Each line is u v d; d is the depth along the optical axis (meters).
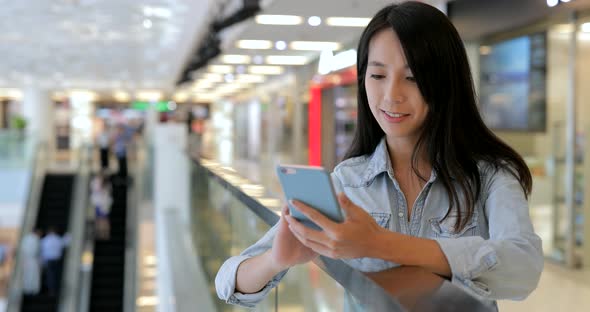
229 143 34.16
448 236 1.22
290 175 0.96
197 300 5.52
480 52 7.09
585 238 5.68
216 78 20.77
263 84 22.00
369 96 1.21
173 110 39.94
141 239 13.12
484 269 1.01
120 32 12.73
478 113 1.23
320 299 1.21
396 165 1.29
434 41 1.14
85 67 19.66
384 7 1.21
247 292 1.23
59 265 16.27
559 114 5.89
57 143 31.98
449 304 0.78
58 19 11.28
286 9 8.67
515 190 1.17
